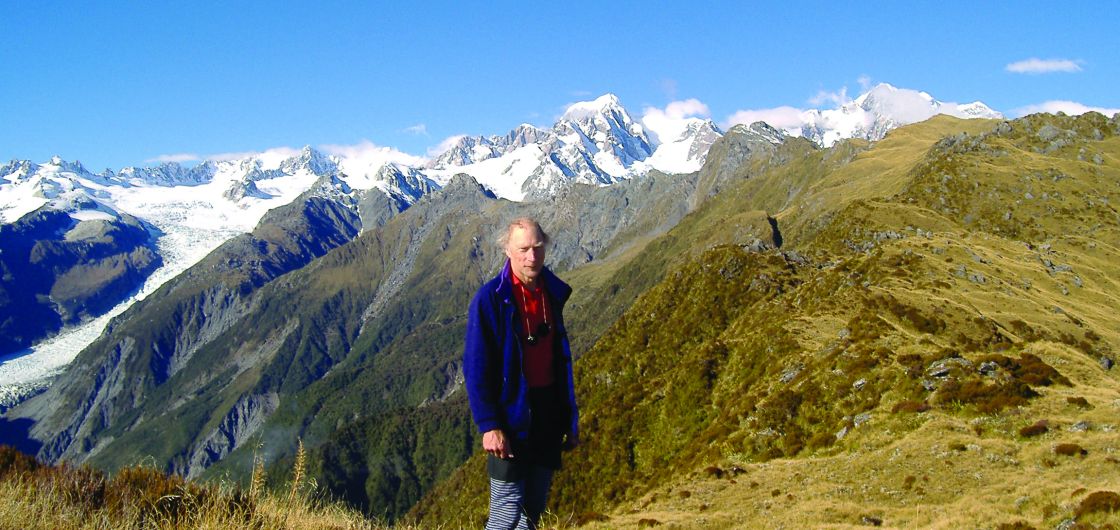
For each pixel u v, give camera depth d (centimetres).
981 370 4075
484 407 710
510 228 750
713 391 7150
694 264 12269
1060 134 17962
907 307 7006
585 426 7819
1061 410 3388
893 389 4381
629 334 11694
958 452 3133
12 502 886
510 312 726
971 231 13938
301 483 1056
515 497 734
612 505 6272
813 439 4431
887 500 2883
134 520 908
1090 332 7594
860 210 15225
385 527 1113
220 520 916
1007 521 2134
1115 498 1861
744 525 2877
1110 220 13700
